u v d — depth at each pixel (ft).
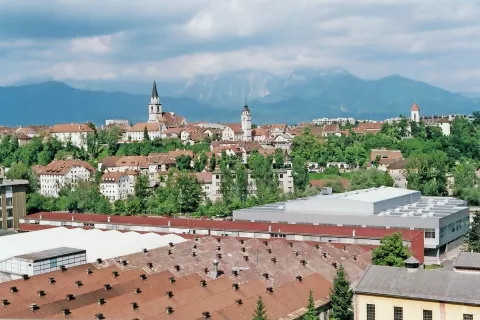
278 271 413.18
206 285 367.86
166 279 388.78
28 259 417.69
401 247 427.33
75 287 377.91
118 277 400.26
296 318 329.72
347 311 351.87
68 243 522.06
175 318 311.47
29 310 322.34
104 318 302.04
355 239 552.82
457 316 287.07
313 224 620.08
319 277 399.85
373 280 310.45
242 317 318.65
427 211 640.17
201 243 488.02
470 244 563.07
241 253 457.68
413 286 300.40
